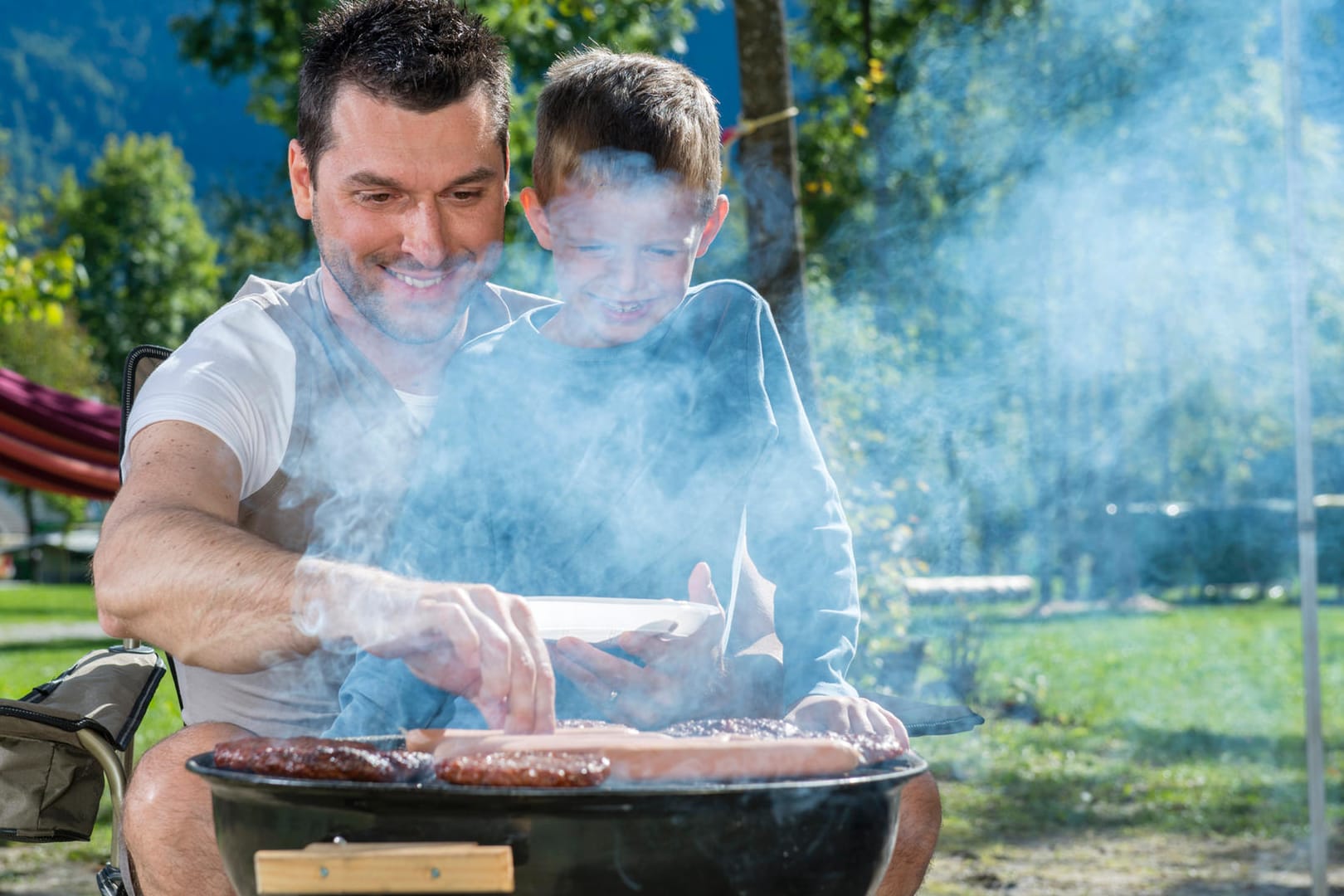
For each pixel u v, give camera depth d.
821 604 1.57
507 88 1.67
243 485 1.53
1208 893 3.47
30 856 3.87
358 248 1.58
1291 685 7.90
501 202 1.67
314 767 0.98
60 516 32.84
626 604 1.28
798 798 0.98
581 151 1.59
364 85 1.52
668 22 8.94
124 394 1.77
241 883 1.03
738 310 1.72
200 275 21.12
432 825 0.93
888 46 9.52
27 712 1.54
